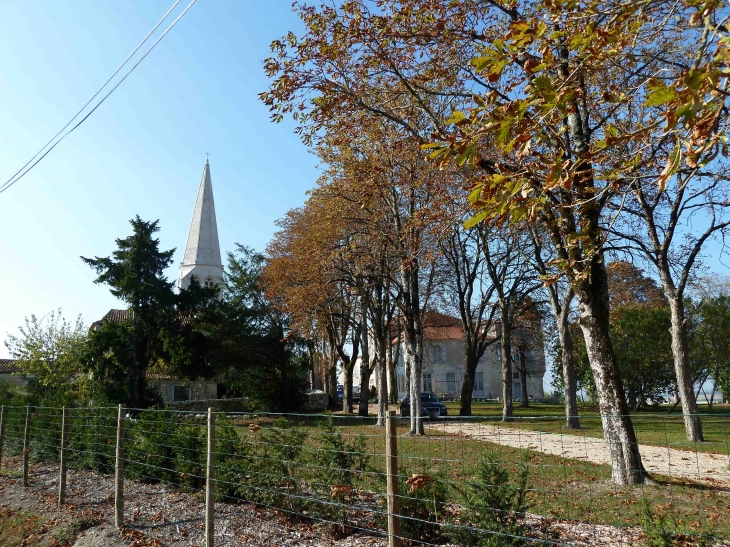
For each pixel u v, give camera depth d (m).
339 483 6.74
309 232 25.64
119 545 7.39
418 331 23.55
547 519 6.16
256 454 8.03
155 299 35.38
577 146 10.27
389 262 23.45
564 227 9.56
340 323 38.44
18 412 16.53
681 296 18.16
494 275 29.00
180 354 34.75
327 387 51.06
